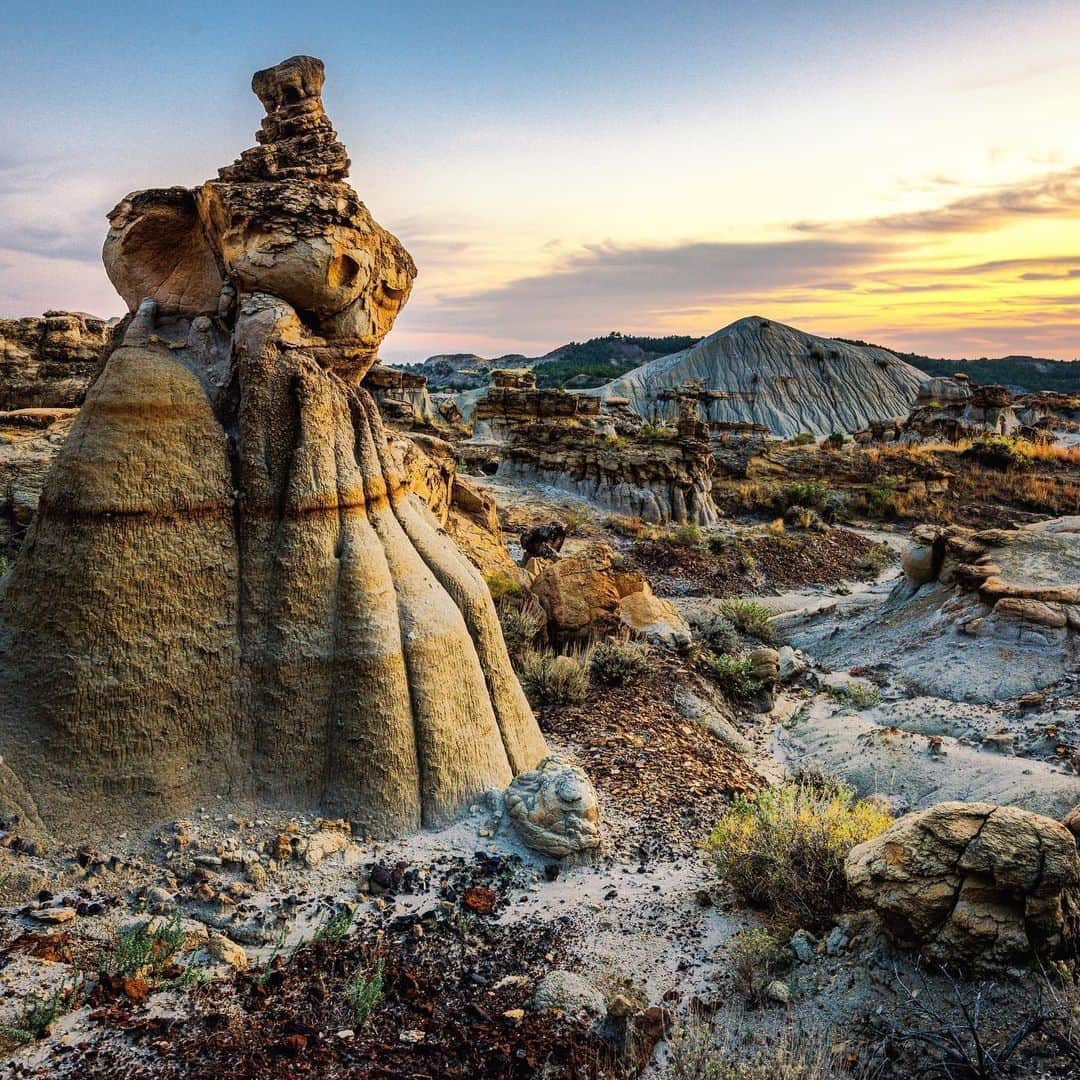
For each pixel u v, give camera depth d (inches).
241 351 331.3
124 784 297.9
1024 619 660.1
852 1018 240.1
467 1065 220.7
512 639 562.6
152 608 309.0
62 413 678.5
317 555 329.1
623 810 381.4
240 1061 212.5
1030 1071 210.5
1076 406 2989.7
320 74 356.8
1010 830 249.1
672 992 258.4
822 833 314.2
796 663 695.1
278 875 291.4
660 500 1535.4
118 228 362.3
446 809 332.8
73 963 241.9
